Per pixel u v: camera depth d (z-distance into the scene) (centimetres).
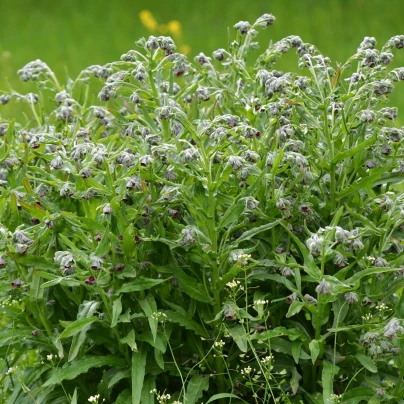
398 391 896
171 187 875
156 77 997
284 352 909
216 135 873
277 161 873
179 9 3102
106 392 927
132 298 927
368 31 2656
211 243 890
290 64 2223
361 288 941
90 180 879
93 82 2100
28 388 934
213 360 940
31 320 972
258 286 935
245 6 3048
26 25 3047
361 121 906
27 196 995
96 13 3150
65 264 855
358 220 952
